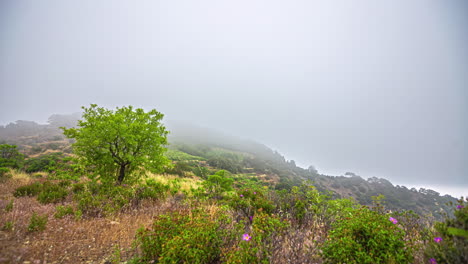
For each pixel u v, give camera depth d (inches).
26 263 123.3
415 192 3622.0
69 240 161.6
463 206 103.8
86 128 331.3
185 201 274.8
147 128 368.2
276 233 136.0
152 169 369.4
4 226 161.2
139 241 146.9
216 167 2128.4
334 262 110.1
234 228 147.4
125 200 256.7
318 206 221.9
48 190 289.0
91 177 334.6
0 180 354.9
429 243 111.9
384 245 112.7
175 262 107.7
